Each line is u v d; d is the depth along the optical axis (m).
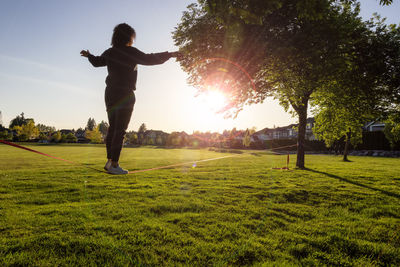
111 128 2.18
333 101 9.00
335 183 7.38
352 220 3.83
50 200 4.83
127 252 2.51
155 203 4.65
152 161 15.98
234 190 6.09
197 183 7.12
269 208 4.40
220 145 67.44
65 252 2.49
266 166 12.95
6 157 18.73
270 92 6.25
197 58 3.37
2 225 3.24
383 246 2.77
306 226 3.46
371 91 6.21
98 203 4.58
